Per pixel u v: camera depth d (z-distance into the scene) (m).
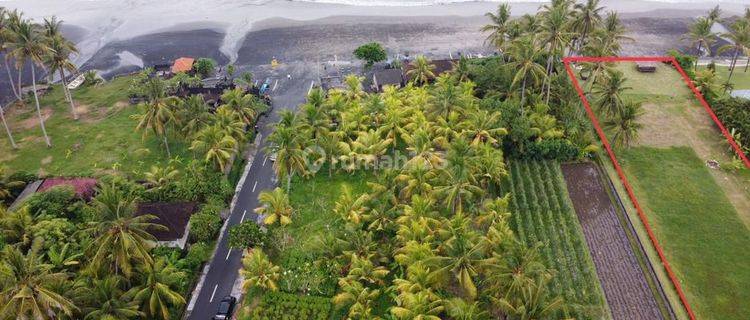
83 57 112.25
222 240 64.44
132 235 50.12
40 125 87.44
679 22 124.56
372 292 53.47
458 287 56.25
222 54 111.75
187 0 140.75
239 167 76.88
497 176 66.06
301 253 60.53
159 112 72.31
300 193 71.25
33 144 82.44
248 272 55.53
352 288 52.44
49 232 55.91
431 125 75.81
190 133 74.62
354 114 78.00
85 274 51.03
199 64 99.12
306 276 56.75
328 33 120.06
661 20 125.75
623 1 137.38
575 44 93.56
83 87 99.69
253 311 54.97
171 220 62.72
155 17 131.00
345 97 85.31
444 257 50.25
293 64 106.75
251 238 59.00
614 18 87.69
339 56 109.44
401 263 53.94
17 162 78.19
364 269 54.59
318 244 58.94
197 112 75.00
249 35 120.00
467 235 53.88
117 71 106.00
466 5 136.00
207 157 68.62
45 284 44.00
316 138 73.06
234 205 70.06
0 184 66.50
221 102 88.88
